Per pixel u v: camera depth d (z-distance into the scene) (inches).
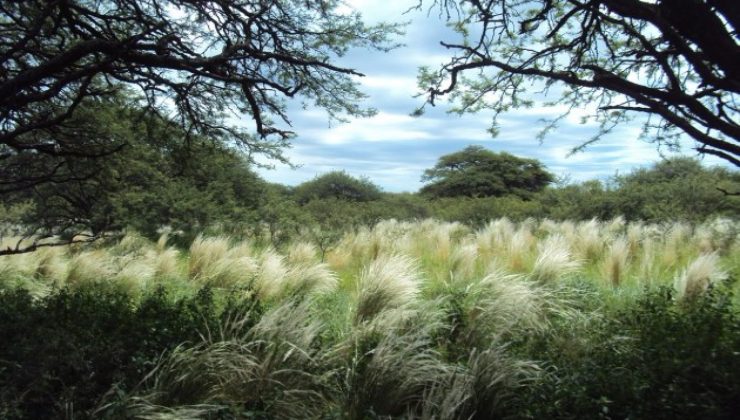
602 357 159.6
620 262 319.0
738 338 154.9
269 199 724.0
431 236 516.7
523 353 167.2
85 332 172.7
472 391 134.3
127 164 262.8
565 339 181.3
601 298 246.1
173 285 319.9
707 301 189.2
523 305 202.7
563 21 137.8
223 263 326.6
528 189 1525.6
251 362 143.1
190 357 143.6
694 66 101.8
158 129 239.0
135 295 290.5
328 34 216.4
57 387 142.7
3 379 136.6
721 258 374.3
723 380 130.9
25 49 166.6
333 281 307.1
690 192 658.2
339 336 193.5
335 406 141.5
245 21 202.1
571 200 807.7
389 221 781.3
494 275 236.7
